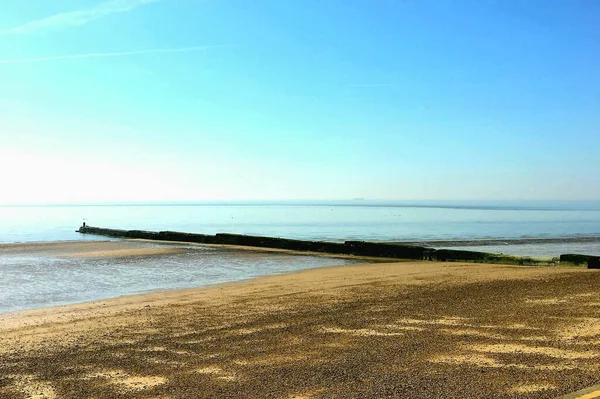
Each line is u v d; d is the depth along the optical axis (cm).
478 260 2509
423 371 638
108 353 822
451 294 1334
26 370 730
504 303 1149
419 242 4294
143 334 967
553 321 929
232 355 770
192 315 1164
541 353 710
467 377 604
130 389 619
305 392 570
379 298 1312
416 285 1561
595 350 717
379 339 841
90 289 1764
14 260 2723
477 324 929
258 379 632
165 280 1988
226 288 1697
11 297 1600
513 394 531
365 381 602
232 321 1064
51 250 3316
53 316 1241
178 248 3494
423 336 850
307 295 1424
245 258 2875
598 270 1931
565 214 13162
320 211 16950
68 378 681
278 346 817
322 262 2659
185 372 686
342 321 1011
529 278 1661
